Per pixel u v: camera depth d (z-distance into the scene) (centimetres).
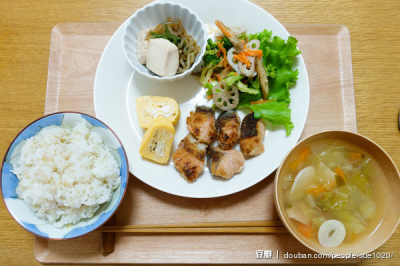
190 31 42
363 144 36
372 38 45
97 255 39
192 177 39
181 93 42
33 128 37
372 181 37
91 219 37
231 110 41
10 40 44
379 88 44
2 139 42
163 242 40
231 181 39
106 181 38
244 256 39
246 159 40
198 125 39
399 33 45
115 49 42
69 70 43
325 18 45
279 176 36
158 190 41
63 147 38
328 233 36
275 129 41
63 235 36
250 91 40
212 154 39
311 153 38
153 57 39
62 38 44
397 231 41
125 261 39
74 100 43
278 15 45
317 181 37
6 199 36
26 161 36
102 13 45
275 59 40
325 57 44
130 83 42
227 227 39
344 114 42
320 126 42
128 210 40
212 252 39
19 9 45
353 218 36
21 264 40
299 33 44
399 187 35
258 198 40
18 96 43
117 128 41
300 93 41
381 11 45
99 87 41
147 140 39
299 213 37
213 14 42
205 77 41
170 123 39
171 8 41
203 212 40
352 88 43
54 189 36
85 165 37
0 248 40
